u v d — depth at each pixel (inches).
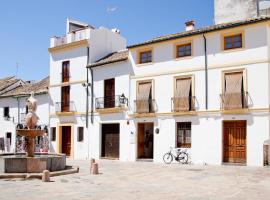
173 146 936.3
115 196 421.7
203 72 900.0
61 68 1240.2
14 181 543.8
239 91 839.7
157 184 528.7
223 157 856.9
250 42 832.9
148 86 1001.5
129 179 587.8
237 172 683.4
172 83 952.3
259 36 821.2
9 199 398.3
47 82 1406.3
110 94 1097.4
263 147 796.0
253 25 828.0
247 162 815.1
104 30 1222.3
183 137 928.9
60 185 510.0
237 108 831.7
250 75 828.0
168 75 962.1
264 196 422.3
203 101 893.2
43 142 1266.0
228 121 856.9
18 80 1585.9
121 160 1039.6
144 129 1039.0
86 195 427.5
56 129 1232.8
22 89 1444.4
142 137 1030.4
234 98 837.8
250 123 817.5
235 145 844.6
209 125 878.4
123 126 1046.4
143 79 1010.7
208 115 881.5
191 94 917.8
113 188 486.9
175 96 943.0
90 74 1152.2
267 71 805.9
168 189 479.2
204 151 880.9
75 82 1190.3
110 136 1095.0
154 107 980.6
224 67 866.8
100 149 1107.3
